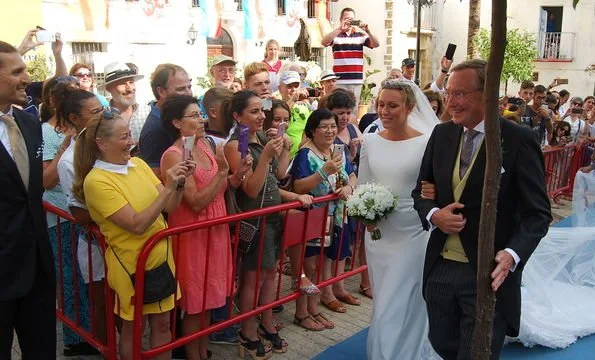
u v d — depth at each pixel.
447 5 22.30
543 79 21.33
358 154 4.94
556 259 4.72
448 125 2.91
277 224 3.82
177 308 3.53
